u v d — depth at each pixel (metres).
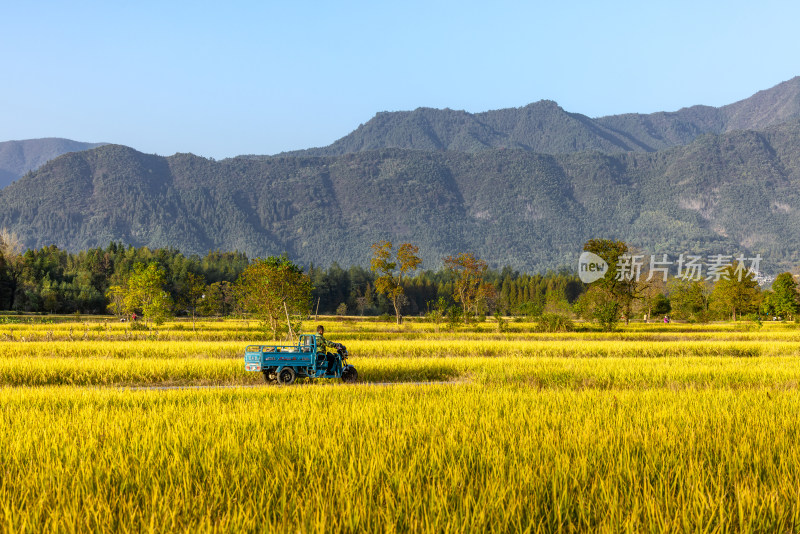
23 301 108.75
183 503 6.34
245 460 8.18
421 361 26.16
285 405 13.11
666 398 14.50
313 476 7.25
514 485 7.01
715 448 8.95
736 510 6.44
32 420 11.19
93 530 5.78
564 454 8.21
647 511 6.20
